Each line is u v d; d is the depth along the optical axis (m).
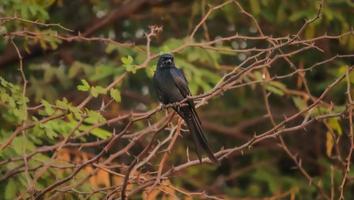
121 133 8.62
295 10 15.23
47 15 12.55
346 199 16.33
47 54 16.05
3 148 9.33
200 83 13.40
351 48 13.22
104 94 9.66
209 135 18.16
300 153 17.67
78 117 9.39
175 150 16.42
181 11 16.36
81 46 17.16
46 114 9.62
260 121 17.08
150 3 16.25
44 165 9.59
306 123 9.12
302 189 16.25
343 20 15.05
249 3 15.05
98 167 9.22
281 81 17.42
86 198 9.36
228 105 18.28
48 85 14.84
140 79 16.72
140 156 8.01
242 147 9.11
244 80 12.73
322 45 16.25
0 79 9.68
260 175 16.31
